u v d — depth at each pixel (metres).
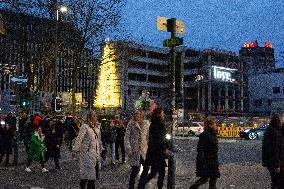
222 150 27.33
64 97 34.88
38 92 36.56
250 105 115.00
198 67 112.31
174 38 9.41
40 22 37.28
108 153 24.09
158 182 9.09
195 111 96.81
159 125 8.92
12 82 20.64
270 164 7.93
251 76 116.38
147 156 8.96
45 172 14.71
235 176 13.84
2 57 39.41
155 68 117.00
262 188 11.20
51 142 15.30
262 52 169.75
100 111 100.56
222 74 111.25
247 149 28.28
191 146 31.17
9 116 26.47
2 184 11.62
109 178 12.96
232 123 55.09
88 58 37.59
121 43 39.75
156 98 115.88
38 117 22.41
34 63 37.66
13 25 36.81
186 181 12.41
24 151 25.16
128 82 108.06
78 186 11.38
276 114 8.07
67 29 36.41
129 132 9.63
